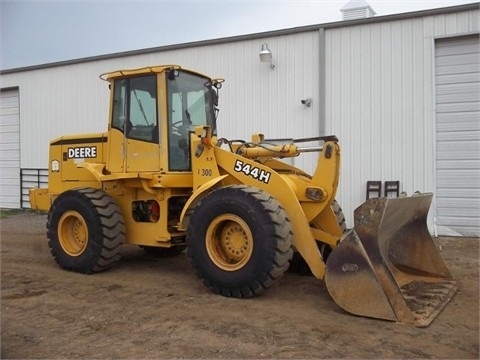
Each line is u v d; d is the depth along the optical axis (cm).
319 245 582
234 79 1135
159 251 771
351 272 453
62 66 1426
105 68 1349
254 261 494
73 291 557
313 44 1051
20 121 1520
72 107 1418
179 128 628
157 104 606
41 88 1471
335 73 1031
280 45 1082
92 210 628
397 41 984
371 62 1003
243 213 501
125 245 859
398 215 502
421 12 957
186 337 407
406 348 381
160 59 1239
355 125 1018
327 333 413
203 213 532
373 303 445
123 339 405
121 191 661
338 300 459
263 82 1103
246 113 1123
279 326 431
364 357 365
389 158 996
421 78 970
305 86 1062
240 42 1126
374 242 446
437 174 978
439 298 499
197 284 586
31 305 503
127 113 638
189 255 545
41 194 770
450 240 921
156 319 454
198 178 593
